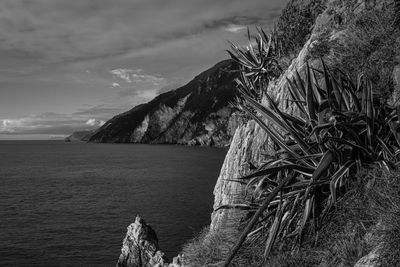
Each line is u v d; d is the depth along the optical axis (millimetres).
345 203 4414
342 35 6797
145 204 52750
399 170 4023
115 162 136500
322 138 4586
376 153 4562
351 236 4141
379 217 3797
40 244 34719
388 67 5598
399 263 3248
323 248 4473
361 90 5246
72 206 53156
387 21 6031
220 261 5680
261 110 5137
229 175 9055
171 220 42469
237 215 6566
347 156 4660
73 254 31656
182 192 62219
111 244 34344
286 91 7398
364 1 6922
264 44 11070
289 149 4898
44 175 97688
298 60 7734
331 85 5211
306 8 10344
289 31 10461
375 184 4199
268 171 4684
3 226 42094
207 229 8750
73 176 93750
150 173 95188
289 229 5059
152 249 20125
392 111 4953
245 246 5508
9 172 106812
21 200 59500
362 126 4750
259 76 10852
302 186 4750
